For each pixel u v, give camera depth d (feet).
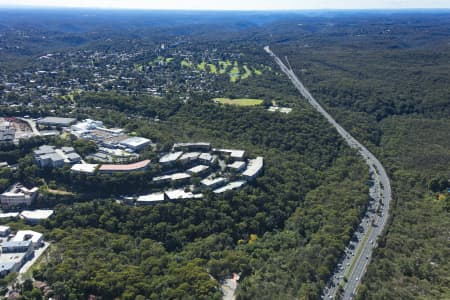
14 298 506.48
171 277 571.28
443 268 630.33
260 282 575.38
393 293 556.10
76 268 573.74
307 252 655.35
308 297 540.11
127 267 593.83
